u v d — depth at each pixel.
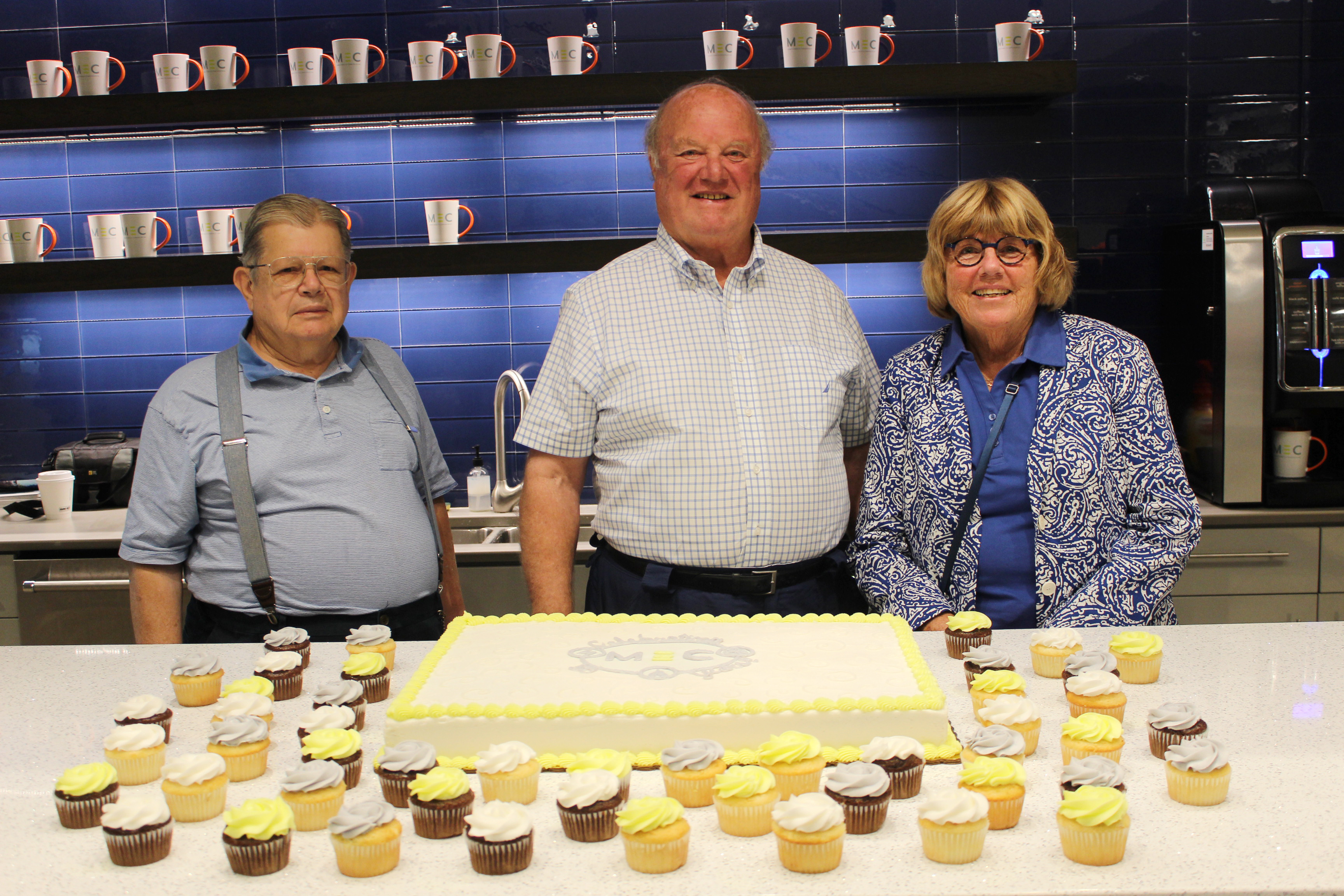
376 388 1.90
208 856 0.98
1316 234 2.54
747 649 1.36
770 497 1.72
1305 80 2.98
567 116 3.03
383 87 2.70
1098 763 1.03
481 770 1.07
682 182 1.75
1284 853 0.92
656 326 1.77
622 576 1.79
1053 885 0.88
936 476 1.71
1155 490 1.65
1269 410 2.59
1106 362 1.68
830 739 1.15
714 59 2.66
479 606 2.64
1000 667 1.32
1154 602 1.61
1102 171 3.01
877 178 3.04
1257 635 1.55
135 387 3.17
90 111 2.74
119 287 2.77
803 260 2.70
